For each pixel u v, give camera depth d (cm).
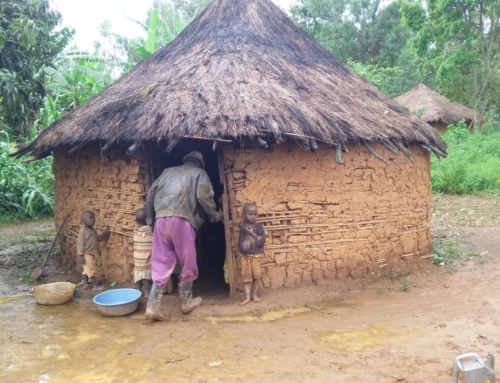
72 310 548
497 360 396
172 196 500
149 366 399
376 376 373
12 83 887
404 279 644
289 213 577
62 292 566
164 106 549
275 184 569
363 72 2612
